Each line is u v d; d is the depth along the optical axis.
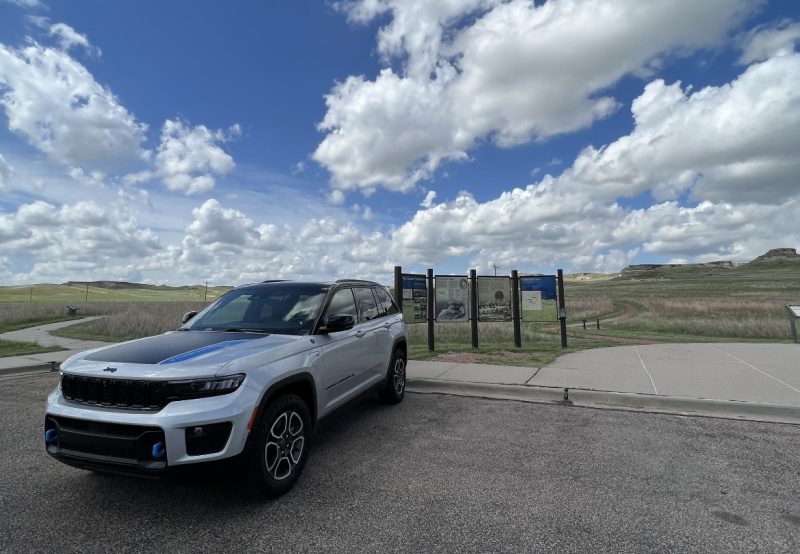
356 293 5.80
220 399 3.26
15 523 3.28
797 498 3.67
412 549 2.93
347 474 4.12
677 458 4.54
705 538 3.08
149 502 3.59
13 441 5.06
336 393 4.78
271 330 4.55
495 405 6.61
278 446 3.69
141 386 3.23
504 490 3.80
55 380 8.70
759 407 6.14
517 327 12.80
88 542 3.03
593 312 39.97
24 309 33.25
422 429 5.46
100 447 3.21
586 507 3.50
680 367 8.98
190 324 4.96
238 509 3.47
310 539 3.06
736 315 29.75
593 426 5.59
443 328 16.20
